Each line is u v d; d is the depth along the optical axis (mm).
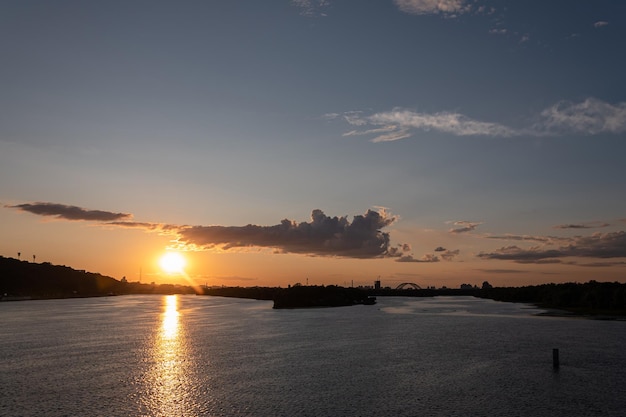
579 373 72312
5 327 145375
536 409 55281
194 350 97250
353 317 180125
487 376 70938
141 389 65438
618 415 53281
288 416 53719
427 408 56000
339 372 74812
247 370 76875
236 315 194750
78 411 56281
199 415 54562
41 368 79500
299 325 147875
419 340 109250
